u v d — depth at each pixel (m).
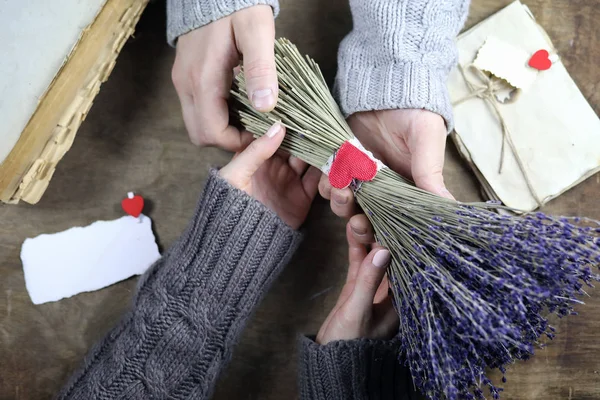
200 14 0.47
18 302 0.56
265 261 0.48
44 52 0.46
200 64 0.48
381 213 0.44
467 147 0.54
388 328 0.50
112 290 0.57
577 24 0.54
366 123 0.50
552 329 0.42
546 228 0.38
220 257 0.47
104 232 0.56
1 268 0.56
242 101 0.47
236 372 0.57
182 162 0.56
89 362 0.49
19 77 0.45
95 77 0.49
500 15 0.54
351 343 0.47
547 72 0.53
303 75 0.46
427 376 0.41
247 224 0.46
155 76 0.56
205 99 0.48
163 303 0.47
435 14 0.47
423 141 0.46
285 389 0.56
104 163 0.56
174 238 0.56
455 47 0.49
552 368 0.55
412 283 0.40
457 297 0.37
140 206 0.56
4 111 0.45
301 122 0.45
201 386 0.48
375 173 0.44
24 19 0.45
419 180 0.46
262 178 0.52
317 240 0.56
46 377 0.56
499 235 0.38
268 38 0.45
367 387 0.47
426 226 0.41
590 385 0.55
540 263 0.37
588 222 0.54
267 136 0.45
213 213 0.47
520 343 0.37
